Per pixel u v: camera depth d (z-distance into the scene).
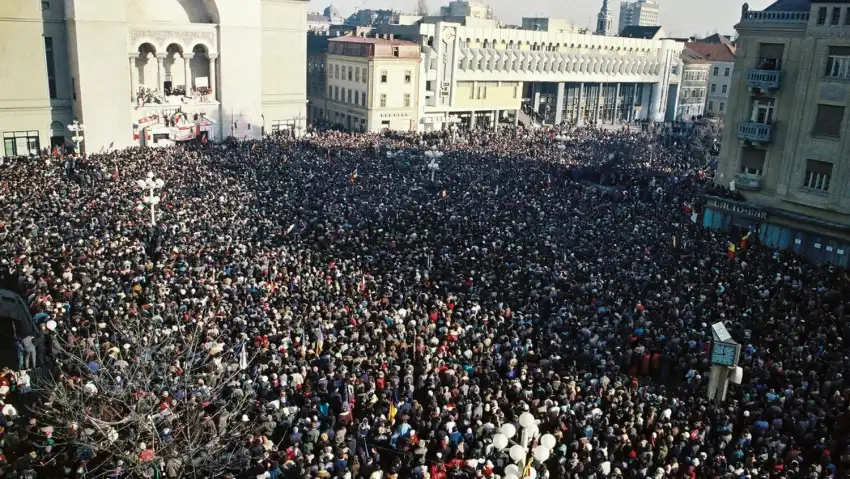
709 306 28.41
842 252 36.09
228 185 45.06
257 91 73.06
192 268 28.94
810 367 23.22
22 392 21.80
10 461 17.67
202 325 21.98
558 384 21.11
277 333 23.16
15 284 28.36
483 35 90.06
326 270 30.47
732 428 20.25
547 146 71.81
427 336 24.19
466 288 29.42
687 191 50.19
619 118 113.31
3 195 38.12
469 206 42.84
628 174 55.72
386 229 37.31
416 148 65.00
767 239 39.88
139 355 18.55
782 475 17.36
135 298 25.86
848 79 35.06
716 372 21.70
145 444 16.47
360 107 83.69
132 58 64.56
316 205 41.34
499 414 19.12
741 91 40.81
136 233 33.25
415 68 84.19
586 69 103.12
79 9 58.31
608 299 28.45
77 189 41.00
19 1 56.59
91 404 18.36
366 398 20.27
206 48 69.06
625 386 21.95
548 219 40.81
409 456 17.80
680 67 115.88
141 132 65.06
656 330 25.72
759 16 39.16
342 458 17.23
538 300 28.59
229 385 20.25
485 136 77.69
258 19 71.06
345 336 23.59
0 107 57.56
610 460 18.27
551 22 113.94
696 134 82.12
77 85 60.16
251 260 30.11
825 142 36.59
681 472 17.70
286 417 19.34
